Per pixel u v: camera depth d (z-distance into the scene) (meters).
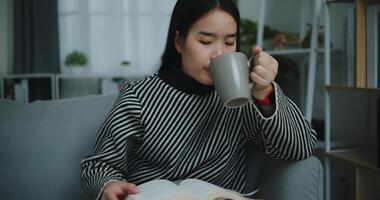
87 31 2.94
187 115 0.91
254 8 2.56
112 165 0.87
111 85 2.85
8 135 1.12
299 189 0.88
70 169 1.14
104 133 0.91
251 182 1.03
